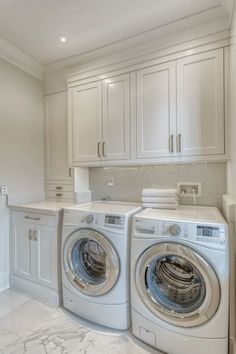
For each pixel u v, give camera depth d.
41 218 2.17
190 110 1.80
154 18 1.86
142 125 2.01
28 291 2.27
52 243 2.08
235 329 1.34
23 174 2.59
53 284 2.07
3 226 2.38
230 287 1.38
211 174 2.04
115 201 2.49
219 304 1.30
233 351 1.30
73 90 2.42
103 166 2.41
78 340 1.61
